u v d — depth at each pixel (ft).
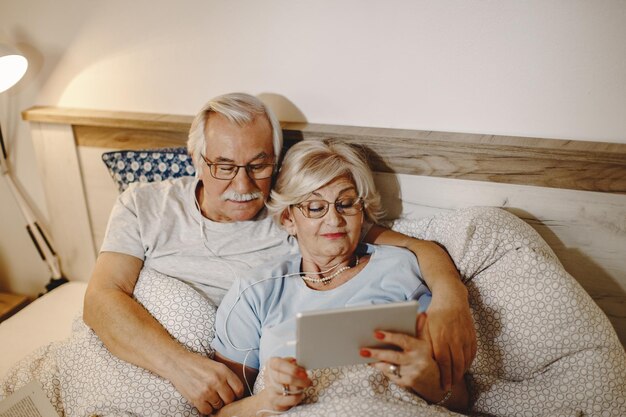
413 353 3.34
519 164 4.50
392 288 4.13
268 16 4.83
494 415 4.00
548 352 3.87
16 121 5.88
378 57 4.68
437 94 4.66
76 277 6.44
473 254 4.16
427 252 4.25
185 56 5.20
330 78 4.89
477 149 4.51
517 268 4.03
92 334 4.32
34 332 5.07
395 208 4.99
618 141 4.40
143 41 5.24
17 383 4.31
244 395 4.19
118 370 4.02
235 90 5.20
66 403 4.12
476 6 4.31
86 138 5.61
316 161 4.17
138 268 4.60
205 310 4.26
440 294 3.84
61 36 5.43
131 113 5.52
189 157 5.04
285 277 4.30
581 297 3.88
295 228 4.47
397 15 4.50
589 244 4.62
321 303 4.14
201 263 4.63
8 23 5.50
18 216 6.37
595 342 3.77
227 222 4.76
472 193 4.74
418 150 4.68
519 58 4.37
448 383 3.62
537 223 4.69
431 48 4.53
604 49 4.17
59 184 5.92
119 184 5.20
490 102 4.57
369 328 3.27
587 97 4.34
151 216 4.74
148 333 4.04
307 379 3.43
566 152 4.31
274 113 4.88
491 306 4.08
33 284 6.77
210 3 4.93
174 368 3.90
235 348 4.13
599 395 3.65
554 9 4.16
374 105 4.87
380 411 3.43
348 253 4.25
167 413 3.89
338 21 4.67
